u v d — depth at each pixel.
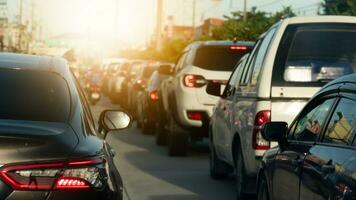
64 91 6.84
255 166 10.86
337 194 6.30
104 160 6.12
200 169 16.75
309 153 7.47
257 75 11.26
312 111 8.16
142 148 21.05
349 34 11.16
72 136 6.14
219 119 14.21
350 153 6.37
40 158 5.75
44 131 6.02
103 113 7.77
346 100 7.12
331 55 11.05
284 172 8.30
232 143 12.62
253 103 11.03
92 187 5.88
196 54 18.88
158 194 13.33
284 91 10.71
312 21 11.23
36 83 6.86
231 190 13.85
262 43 11.80
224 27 48.56
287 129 8.80
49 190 5.72
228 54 18.84
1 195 5.62
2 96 6.61
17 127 6.00
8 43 50.56
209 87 15.12
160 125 21.58
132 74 35.22
